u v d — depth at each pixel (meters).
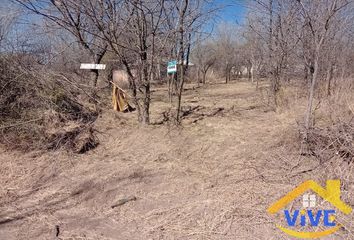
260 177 3.39
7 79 4.61
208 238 2.42
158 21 4.71
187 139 4.84
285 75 7.46
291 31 6.02
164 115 6.76
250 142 4.55
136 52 4.77
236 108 7.98
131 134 5.08
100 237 2.47
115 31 4.38
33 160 3.96
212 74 30.31
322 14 3.87
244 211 2.76
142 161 4.02
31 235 2.50
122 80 7.05
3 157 3.93
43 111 4.73
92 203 3.00
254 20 8.12
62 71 6.02
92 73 7.07
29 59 5.31
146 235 2.48
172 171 3.68
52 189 3.29
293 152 3.94
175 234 2.48
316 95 6.59
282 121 5.70
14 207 2.93
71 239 2.44
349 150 3.36
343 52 6.40
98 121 5.62
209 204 2.90
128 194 3.15
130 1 4.25
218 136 4.96
